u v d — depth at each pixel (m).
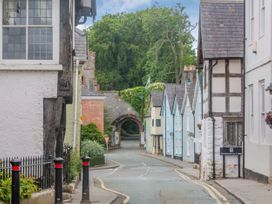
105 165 54.62
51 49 17.70
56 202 15.20
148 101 89.69
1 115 17.44
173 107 69.81
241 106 30.47
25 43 17.70
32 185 14.70
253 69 25.47
